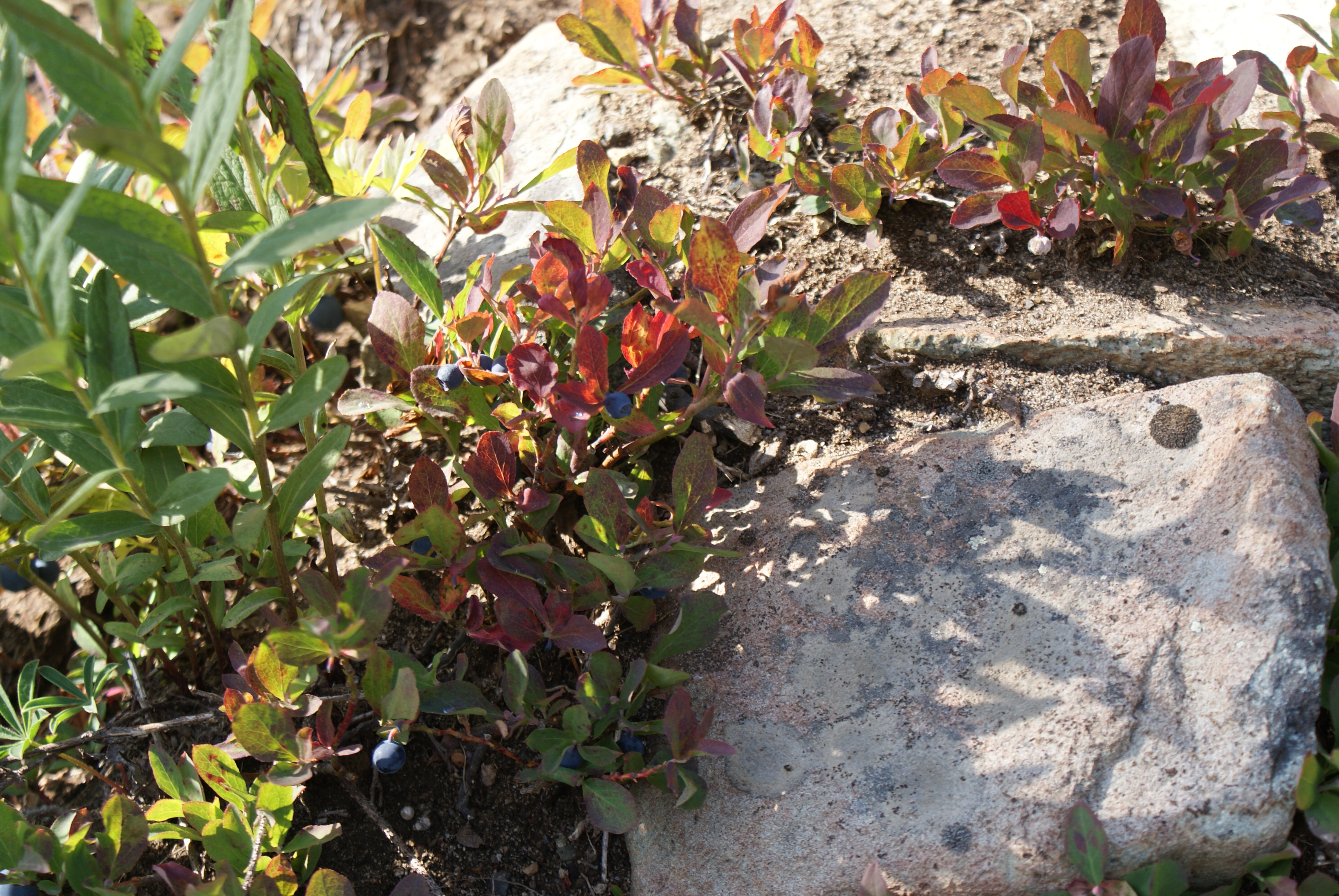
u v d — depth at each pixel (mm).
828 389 535
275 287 583
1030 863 505
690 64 649
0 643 632
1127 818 504
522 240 646
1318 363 567
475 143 599
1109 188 576
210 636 588
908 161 602
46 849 522
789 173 620
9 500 549
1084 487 549
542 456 569
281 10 830
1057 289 590
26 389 517
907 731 528
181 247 484
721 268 524
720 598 543
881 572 551
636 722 547
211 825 526
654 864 533
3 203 468
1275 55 634
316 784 557
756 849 524
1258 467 532
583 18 635
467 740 558
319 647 508
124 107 469
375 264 640
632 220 572
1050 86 585
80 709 577
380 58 777
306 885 541
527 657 570
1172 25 653
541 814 551
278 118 537
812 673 542
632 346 553
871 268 606
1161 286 586
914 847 513
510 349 590
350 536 584
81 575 630
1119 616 528
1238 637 515
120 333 509
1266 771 501
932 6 678
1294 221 584
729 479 583
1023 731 519
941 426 575
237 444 521
